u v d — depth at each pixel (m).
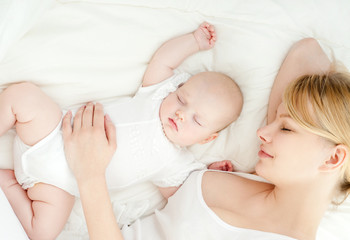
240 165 1.53
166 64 1.48
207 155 1.54
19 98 1.26
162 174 1.46
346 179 1.24
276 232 1.23
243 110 1.50
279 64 1.48
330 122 1.14
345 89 1.18
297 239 1.21
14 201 1.30
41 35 1.37
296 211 1.23
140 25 1.48
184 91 1.44
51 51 1.38
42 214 1.29
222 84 1.45
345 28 1.53
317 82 1.20
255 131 1.49
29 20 1.31
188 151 1.54
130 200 1.48
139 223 1.38
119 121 1.40
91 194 1.22
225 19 1.53
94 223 1.19
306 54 1.45
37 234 1.29
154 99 1.45
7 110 1.26
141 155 1.40
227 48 1.51
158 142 1.42
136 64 1.50
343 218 1.43
